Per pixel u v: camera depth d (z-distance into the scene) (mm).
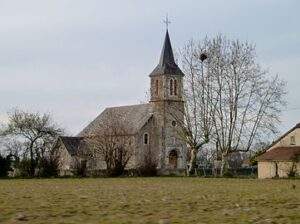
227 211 17719
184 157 119562
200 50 79125
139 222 14867
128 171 71188
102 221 15125
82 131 118500
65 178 64688
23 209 18328
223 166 76875
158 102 120000
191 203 21234
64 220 15320
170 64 123000
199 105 78375
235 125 77438
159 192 30219
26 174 69000
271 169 83375
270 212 17484
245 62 78312
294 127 87688
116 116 122688
